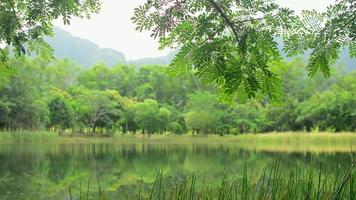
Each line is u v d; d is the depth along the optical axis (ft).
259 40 8.46
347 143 96.94
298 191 11.68
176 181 34.27
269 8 8.36
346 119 134.00
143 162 51.31
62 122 146.20
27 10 10.86
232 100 9.10
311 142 104.27
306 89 156.15
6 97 115.03
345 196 10.32
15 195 28.94
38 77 148.05
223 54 8.63
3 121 117.60
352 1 8.57
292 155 60.29
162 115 164.25
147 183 33.73
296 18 8.49
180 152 71.26
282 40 8.76
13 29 10.83
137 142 118.93
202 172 40.29
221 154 65.36
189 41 8.64
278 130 159.63
